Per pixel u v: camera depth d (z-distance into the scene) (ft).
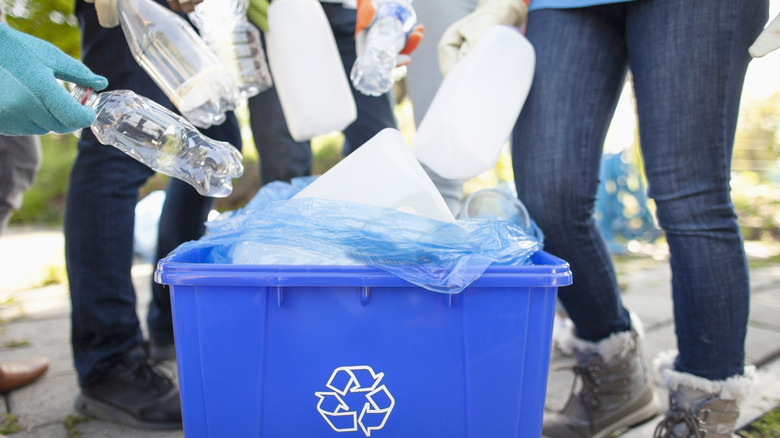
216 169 3.23
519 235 3.00
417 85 5.66
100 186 4.14
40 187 20.03
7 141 4.85
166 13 3.48
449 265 2.61
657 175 3.62
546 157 3.69
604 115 3.87
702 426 3.64
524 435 2.76
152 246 12.24
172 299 2.62
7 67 2.39
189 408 2.66
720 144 3.47
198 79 3.34
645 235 13.23
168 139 3.11
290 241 2.79
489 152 3.51
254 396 2.65
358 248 2.74
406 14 3.94
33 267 11.78
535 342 2.68
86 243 4.16
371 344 2.64
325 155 21.79
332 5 5.41
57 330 7.29
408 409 2.70
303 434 2.70
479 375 2.68
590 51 3.80
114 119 3.01
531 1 4.07
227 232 3.00
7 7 4.76
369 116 5.73
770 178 17.60
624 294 8.71
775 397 4.90
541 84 3.79
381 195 2.91
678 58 3.45
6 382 5.14
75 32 5.03
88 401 4.50
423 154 3.54
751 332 6.64
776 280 9.61
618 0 3.61
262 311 2.59
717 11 3.36
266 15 3.91
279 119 5.72
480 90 3.53
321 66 3.89
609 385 4.15
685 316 3.66
